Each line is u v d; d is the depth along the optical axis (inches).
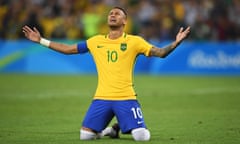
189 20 2554.1
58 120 1123.9
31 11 2501.2
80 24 2517.2
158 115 1200.8
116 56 858.8
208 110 1280.8
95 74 2362.2
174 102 1445.6
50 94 1622.8
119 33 871.1
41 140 874.8
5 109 1300.4
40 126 1038.4
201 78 2226.9
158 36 2522.1
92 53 876.0
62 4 2576.3
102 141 854.5
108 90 853.8
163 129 997.2
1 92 1674.5
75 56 2412.6
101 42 871.1
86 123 859.4
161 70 2433.6
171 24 2524.6
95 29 2485.2
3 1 2566.4
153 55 852.0
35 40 884.0
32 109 1302.9
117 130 880.3
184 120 1116.5
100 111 853.8
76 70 2411.4
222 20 2596.0
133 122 844.6
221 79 2183.8
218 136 912.3
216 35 2566.4
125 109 845.2
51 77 2196.1
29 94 1621.6
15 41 2402.8
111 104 851.4
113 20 864.3
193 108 1321.4
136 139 846.5
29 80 2062.0
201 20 2566.4
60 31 2481.5
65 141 860.6
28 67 2404.0
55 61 2411.4
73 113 1236.5
